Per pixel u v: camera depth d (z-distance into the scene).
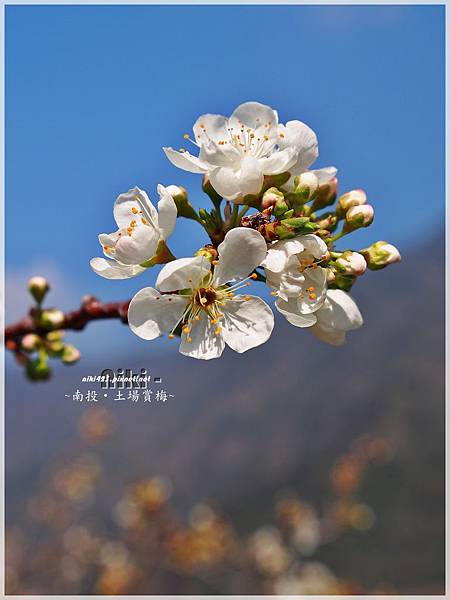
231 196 3.06
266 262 2.93
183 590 11.84
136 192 3.30
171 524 11.28
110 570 11.66
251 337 3.13
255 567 12.09
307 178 3.08
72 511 12.85
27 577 12.17
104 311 4.05
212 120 3.51
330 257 3.20
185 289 3.13
